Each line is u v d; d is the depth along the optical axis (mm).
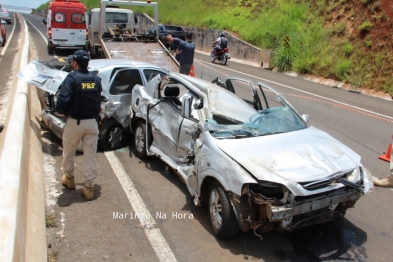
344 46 16766
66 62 7371
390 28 15625
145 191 5344
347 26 17812
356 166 4219
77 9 18641
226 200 4004
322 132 5043
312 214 3951
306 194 3682
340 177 3984
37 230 3963
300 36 19297
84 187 4992
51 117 6875
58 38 18656
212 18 28984
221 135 4559
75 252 3883
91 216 4598
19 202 3469
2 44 22016
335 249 4195
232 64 21172
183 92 5785
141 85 7035
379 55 15031
